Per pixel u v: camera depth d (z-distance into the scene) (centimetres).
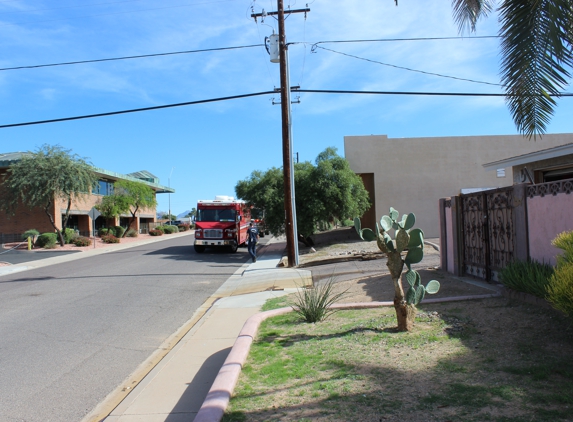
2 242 3397
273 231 2406
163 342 777
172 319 945
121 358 688
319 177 2266
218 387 456
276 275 1523
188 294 1246
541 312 616
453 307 723
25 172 3066
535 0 530
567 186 676
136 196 4253
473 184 2434
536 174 1557
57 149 3206
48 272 1853
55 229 3231
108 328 871
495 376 435
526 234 772
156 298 1184
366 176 2698
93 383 584
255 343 633
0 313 1027
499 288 827
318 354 556
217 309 1016
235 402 430
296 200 2311
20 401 528
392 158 2445
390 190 2439
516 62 550
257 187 2462
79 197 3378
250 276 1565
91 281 1508
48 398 536
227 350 695
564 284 464
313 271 1520
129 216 5003
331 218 2436
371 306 816
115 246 3381
